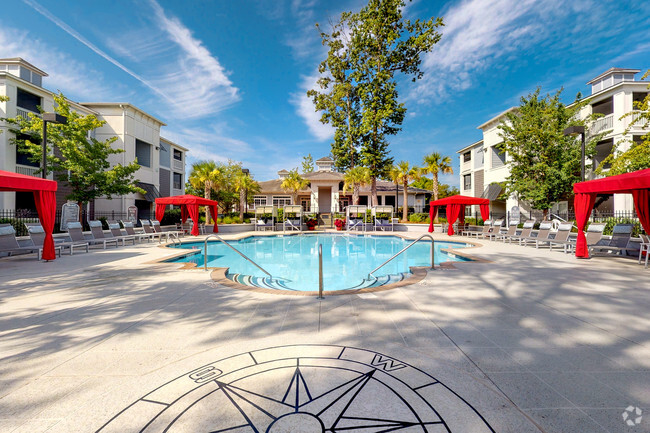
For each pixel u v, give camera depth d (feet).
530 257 29.32
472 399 6.52
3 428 5.60
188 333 10.46
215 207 62.75
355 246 46.57
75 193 53.06
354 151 90.02
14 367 8.02
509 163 60.34
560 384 7.18
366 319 11.94
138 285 17.88
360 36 83.15
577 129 35.68
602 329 10.82
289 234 63.67
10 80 55.31
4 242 25.99
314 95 93.40
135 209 56.90
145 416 5.93
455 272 21.76
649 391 6.89
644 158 38.45
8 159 54.75
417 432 5.44
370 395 6.63
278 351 8.96
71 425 5.68
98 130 75.66
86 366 8.07
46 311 12.91
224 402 6.38
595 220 48.83
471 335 10.28
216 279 19.39
